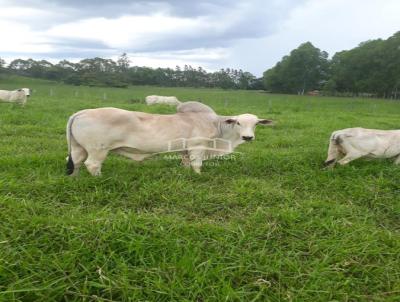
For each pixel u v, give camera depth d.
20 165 6.39
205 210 5.11
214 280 3.49
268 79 81.56
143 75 90.25
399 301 3.38
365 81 63.84
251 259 3.84
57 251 3.76
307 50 76.62
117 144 5.77
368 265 3.83
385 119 18.00
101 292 3.29
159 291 3.25
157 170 6.35
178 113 6.38
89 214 4.55
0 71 87.25
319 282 3.53
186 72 99.81
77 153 5.85
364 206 5.48
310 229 4.53
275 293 3.41
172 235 4.12
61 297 3.19
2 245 3.66
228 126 6.55
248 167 7.00
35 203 4.78
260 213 4.85
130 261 3.71
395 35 62.38
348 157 7.08
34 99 23.28
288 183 6.29
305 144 9.77
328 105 34.53
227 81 99.94
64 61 92.00
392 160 7.43
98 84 71.06
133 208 5.07
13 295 3.06
